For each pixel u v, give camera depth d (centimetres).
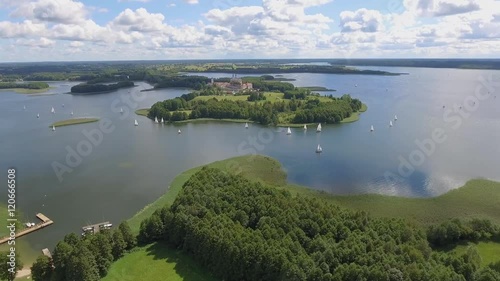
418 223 10800
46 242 10350
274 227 8856
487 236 9606
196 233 8894
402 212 11506
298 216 9138
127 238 9469
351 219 9181
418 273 6894
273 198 10019
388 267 7038
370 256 7444
